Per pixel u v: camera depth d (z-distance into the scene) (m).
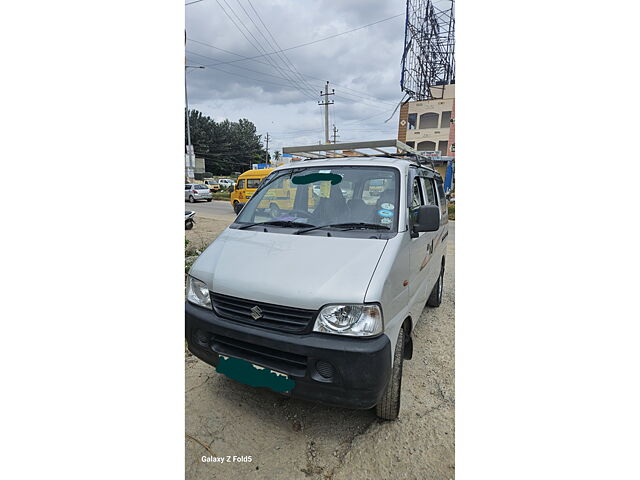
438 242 4.31
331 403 2.15
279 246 2.64
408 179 3.08
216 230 11.38
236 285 2.40
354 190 2.98
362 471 2.23
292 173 3.33
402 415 2.69
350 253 2.43
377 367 2.08
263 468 2.25
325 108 23.27
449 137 22.28
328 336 2.14
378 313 2.13
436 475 2.20
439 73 22.02
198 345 2.56
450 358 3.51
